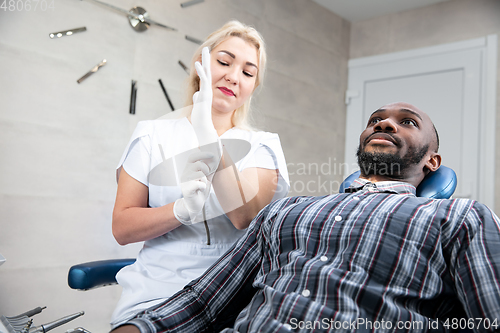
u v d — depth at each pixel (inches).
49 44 76.4
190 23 96.6
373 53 136.3
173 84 92.9
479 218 32.4
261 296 34.1
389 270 31.4
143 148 46.6
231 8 105.7
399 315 29.7
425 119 41.4
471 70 118.0
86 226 80.3
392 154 40.1
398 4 129.0
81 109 79.9
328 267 32.3
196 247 44.3
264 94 111.6
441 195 41.0
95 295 81.4
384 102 132.0
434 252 31.8
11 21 72.6
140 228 42.0
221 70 46.2
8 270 71.2
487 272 29.2
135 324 33.3
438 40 124.9
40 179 75.0
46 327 47.6
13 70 72.6
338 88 136.2
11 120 72.2
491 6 117.5
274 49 115.9
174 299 36.7
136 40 87.4
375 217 33.6
